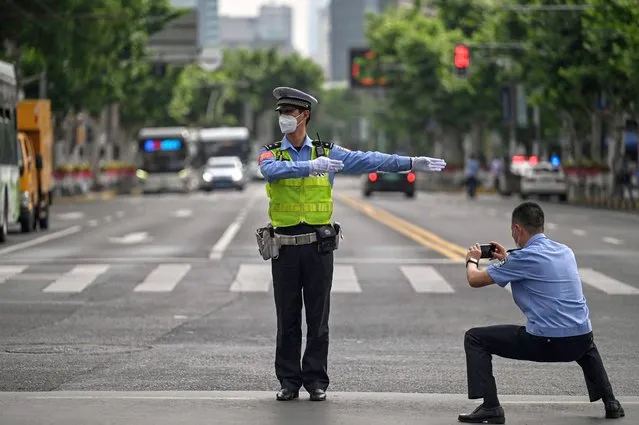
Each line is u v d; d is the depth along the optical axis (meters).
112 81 127.50
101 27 92.94
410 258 54.69
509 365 27.22
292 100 21.11
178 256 55.47
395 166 21.30
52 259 53.81
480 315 36.50
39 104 73.75
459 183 184.38
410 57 186.12
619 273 48.53
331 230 21.47
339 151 21.39
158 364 26.97
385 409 21.30
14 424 19.80
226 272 48.50
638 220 86.44
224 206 108.19
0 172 62.03
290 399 22.00
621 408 20.27
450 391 23.80
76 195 137.50
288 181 21.31
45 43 89.88
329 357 28.41
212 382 24.58
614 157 114.19
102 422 19.97
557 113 133.88
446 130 193.50
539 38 121.00
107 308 37.72
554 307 19.30
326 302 21.61
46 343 30.34
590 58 115.56
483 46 125.75
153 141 153.50
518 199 130.75
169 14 170.00
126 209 103.06
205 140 189.12
